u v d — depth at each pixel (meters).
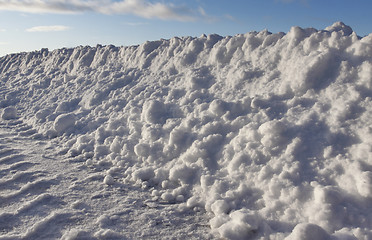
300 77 3.24
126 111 5.02
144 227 2.17
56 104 6.68
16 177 3.11
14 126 5.78
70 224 2.18
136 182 3.05
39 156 3.90
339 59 3.14
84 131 4.84
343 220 1.91
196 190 2.72
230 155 2.91
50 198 2.61
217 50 5.19
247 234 2.01
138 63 7.16
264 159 2.64
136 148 3.52
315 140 2.55
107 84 6.55
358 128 2.45
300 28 3.96
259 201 2.32
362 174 2.03
